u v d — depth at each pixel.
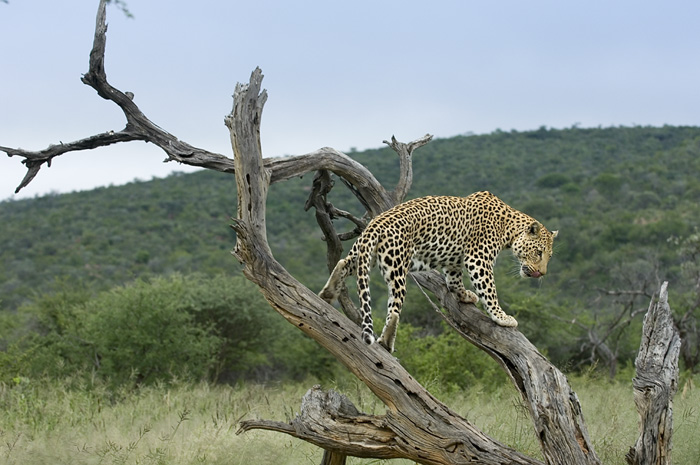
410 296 23.84
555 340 22.34
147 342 19.16
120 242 56.22
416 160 81.38
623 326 21.98
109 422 11.05
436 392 13.36
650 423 6.66
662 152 75.75
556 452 6.81
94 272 47.59
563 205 57.53
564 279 36.62
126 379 18.17
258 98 7.64
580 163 76.44
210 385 17.53
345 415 7.49
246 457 9.02
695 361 20.20
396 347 17.58
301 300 7.55
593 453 6.79
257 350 24.00
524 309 22.12
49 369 18.50
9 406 12.66
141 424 10.83
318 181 9.61
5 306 39.12
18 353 19.31
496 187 69.00
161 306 19.97
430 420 7.13
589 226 48.09
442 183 71.06
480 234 8.24
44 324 23.77
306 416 7.51
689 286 27.77
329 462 8.09
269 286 7.58
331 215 10.04
